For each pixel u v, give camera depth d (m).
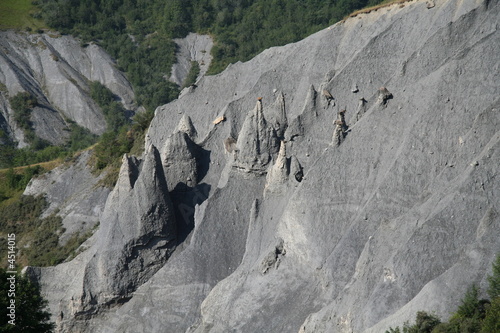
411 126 193.25
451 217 166.25
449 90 195.38
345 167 195.75
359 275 167.12
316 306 176.50
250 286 187.62
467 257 150.12
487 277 144.00
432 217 166.75
